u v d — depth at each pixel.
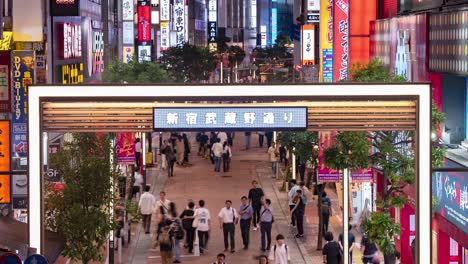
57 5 59.50
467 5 32.62
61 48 65.81
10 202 32.84
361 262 40.12
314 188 59.28
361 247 39.91
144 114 21.05
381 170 32.75
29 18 48.59
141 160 62.09
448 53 33.56
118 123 21.09
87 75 81.31
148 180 69.12
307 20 108.19
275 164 70.75
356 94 20.98
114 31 115.31
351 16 53.78
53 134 49.00
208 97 20.92
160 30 160.88
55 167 32.69
